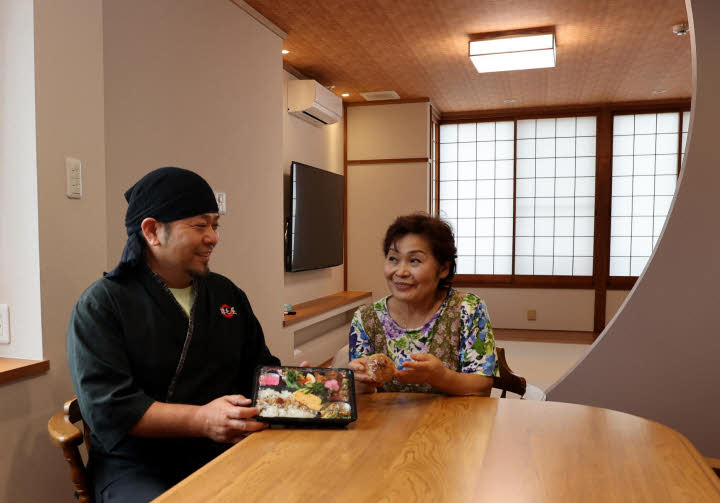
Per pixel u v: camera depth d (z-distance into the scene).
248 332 1.58
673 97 5.96
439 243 1.45
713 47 2.26
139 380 1.33
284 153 4.61
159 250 1.36
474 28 3.86
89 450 1.37
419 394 1.40
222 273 3.07
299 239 4.63
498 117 6.60
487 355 1.45
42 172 1.70
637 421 1.18
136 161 2.37
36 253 1.70
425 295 1.47
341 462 0.96
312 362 4.65
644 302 2.47
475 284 6.76
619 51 4.37
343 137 6.05
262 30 3.54
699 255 2.37
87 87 1.88
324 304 5.00
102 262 1.94
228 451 1.02
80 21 1.85
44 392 1.72
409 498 0.83
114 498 1.21
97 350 1.25
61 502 1.78
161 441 1.31
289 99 4.64
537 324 6.61
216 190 3.00
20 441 1.65
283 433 1.11
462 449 1.02
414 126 5.91
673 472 0.92
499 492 0.85
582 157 6.45
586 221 6.48
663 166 6.27
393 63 4.64
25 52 1.68
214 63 2.98
